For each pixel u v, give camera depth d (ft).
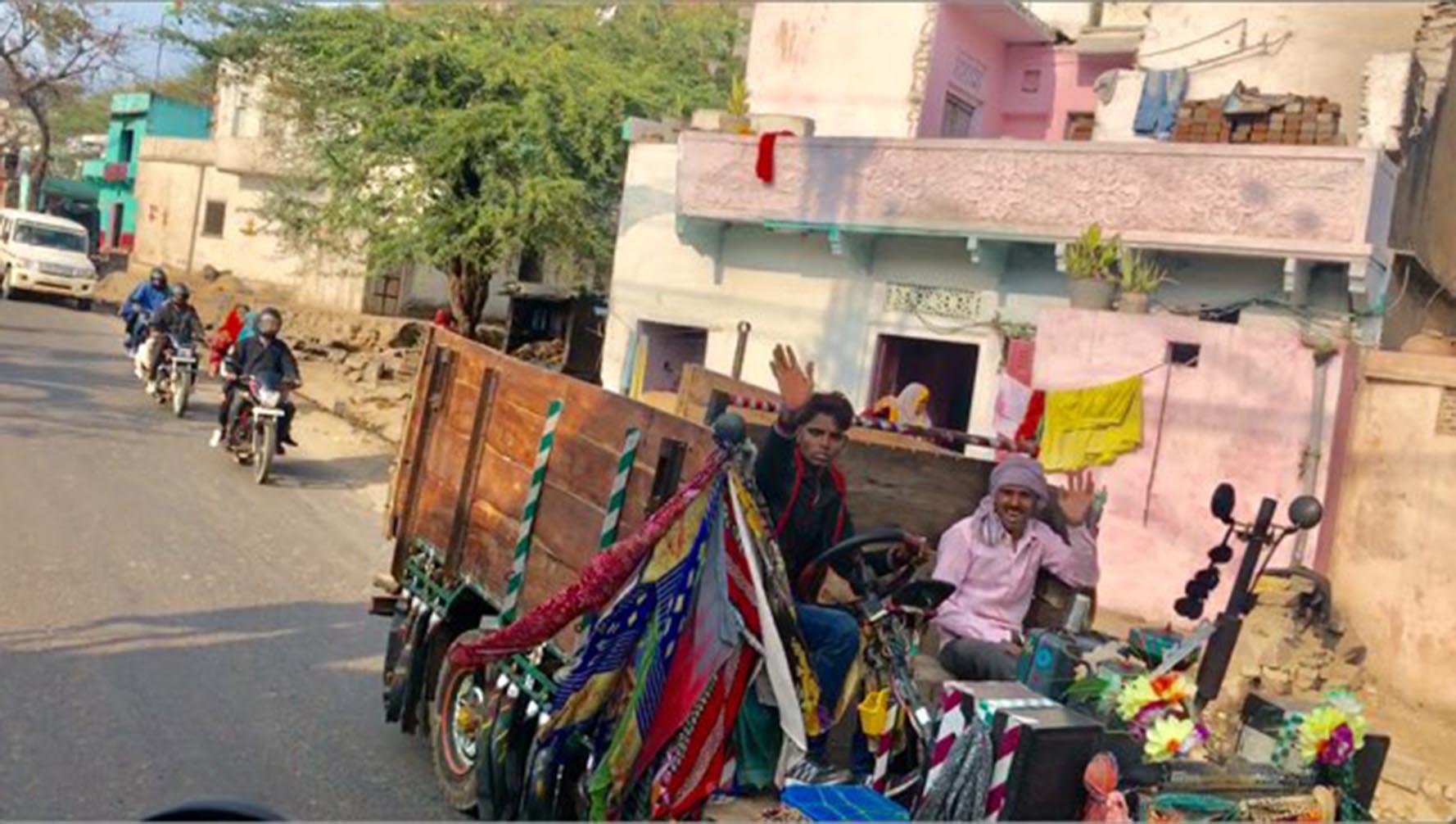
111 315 100.42
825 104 58.49
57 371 60.54
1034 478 16.44
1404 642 32.63
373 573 31.45
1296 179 37.47
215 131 116.37
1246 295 39.47
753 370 49.16
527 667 15.96
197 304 98.48
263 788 17.62
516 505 17.81
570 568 15.94
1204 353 35.65
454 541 19.39
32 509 32.48
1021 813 11.50
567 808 14.61
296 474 44.29
